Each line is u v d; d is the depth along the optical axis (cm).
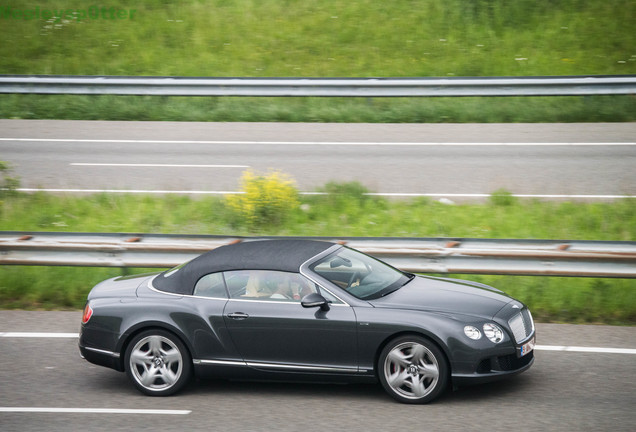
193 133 4878
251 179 3512
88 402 1895
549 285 2741
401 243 2608
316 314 1866
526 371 2016
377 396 1880
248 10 6619
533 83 4912
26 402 1894
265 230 3366
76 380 2066
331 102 5391
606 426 1623
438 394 1788
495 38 6003
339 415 1748
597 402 1775
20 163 4262
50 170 4138
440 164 4128
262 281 1948
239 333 1911
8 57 6216
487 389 1891
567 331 2364
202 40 6300
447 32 6116
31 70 6034
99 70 6006
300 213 3484
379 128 4928
